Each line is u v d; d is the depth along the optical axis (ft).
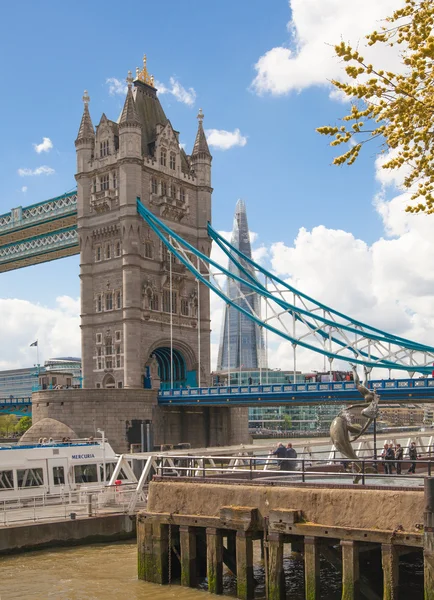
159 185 366.84
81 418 304.91
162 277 358.02
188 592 88.38
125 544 129.18
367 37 58.95
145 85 389.80
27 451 147.54
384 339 312.09
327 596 87.86
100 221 361.71
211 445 344.28
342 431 96.99
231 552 94.99
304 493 82.12
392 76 59.72
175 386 377.71
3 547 119.85
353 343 315.37
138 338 341.00
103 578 103.04
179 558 95.30
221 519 86.12
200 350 376.48
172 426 330.75
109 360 349.00
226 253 379.55
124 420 309.63
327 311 334.65
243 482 88.69
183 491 93.30
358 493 78.18
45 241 425.69
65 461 152.05
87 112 377.30
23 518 129.29
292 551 107.45
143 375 341.82
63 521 126.82
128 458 148.15
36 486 146.82
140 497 142.51
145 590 90.84
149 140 375.86
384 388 256.73
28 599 93.66
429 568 69.97
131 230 346.74
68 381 566.36
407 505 74.59
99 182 365.40
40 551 123.13
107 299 354.95
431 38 55.98
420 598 84.17
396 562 73.41
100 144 368.27
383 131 61.16
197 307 377.71
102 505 140.67
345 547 75.77
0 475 142.61
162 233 360.89
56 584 100.78
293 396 284.00
